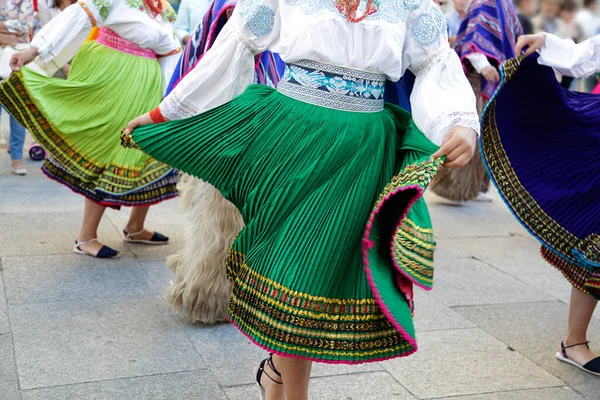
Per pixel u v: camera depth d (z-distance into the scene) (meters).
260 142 2.12
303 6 2.05
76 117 3.80
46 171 3.91
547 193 3.00
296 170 2.05
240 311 2.12
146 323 3.28
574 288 3.14
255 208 2.13
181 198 3.32
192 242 3.18
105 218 4.85
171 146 2.22
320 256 2.00
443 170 5.91
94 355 2.94
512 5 5.44
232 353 3.05
